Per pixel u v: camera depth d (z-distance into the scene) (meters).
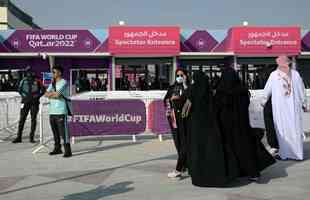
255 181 7.80
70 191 7.30
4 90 29.42
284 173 8.56
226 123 7.65
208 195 6.94
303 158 10.16
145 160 9.94
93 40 29.42
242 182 7.81
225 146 7.57
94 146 12.13
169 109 8.47
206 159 7.48
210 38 30.36
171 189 7.34
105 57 30.03
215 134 7.52
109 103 12.72
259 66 30.66
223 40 30.53
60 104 10.58
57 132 10.80
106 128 12.72
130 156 10.48
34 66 29.84
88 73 30.14
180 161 8.14
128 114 12.82
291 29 30.00
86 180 8.05
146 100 12.91
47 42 29.17
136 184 7.71
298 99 10.02
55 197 6.94
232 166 7.51
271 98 10.27
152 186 7.56
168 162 9.67
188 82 8.43
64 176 8.40
